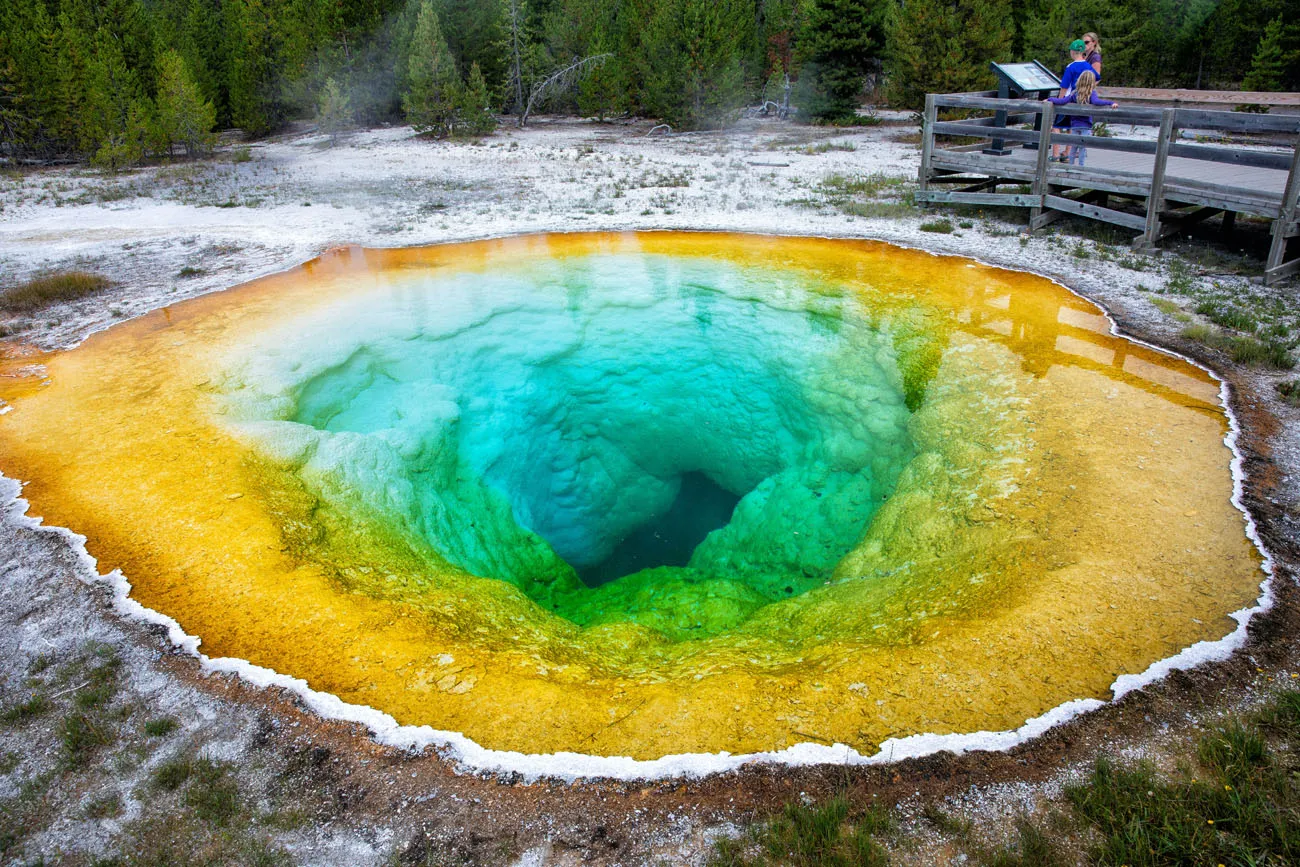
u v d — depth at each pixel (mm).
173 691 3727
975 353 7227
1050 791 3113
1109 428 5805
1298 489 5012
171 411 6504
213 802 3143
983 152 12906
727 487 10125
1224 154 8773
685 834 3012
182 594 4418
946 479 5816
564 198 14359
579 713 3645
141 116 22828
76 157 24875
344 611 4348
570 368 9305
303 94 27797
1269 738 3273
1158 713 3447
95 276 9992
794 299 8789
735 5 27172
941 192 12555
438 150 22359
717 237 11164
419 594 4715
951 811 3061
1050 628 3992
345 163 20562
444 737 3477
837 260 9984
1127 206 11891
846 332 8203
